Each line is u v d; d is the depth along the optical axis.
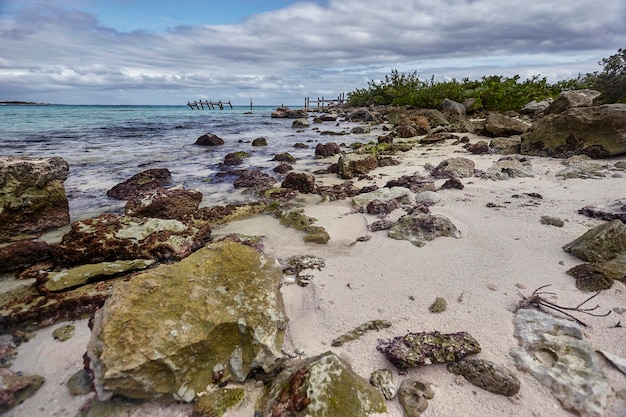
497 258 5.41
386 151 15.39
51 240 7.02
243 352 3.48
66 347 3.97
